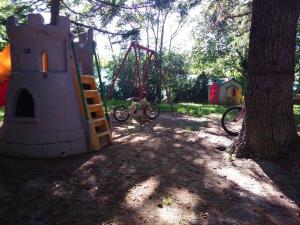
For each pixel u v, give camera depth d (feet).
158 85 75.41
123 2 40.01
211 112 46.52
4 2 36.52
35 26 20.38
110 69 78.54
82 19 42.93
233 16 43.52
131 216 12.83
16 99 21.02
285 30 18.88
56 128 20.45
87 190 15.19
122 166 18.44
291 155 19.13
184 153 21.09
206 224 12.41
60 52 21.11
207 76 85.05
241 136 20.77
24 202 13.89
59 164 18.85
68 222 12.35
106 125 23.70
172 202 14.05
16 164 18.89
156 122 34.83
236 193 15.21
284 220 13.04
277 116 19.40
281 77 19.17
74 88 21.50
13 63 21.49
